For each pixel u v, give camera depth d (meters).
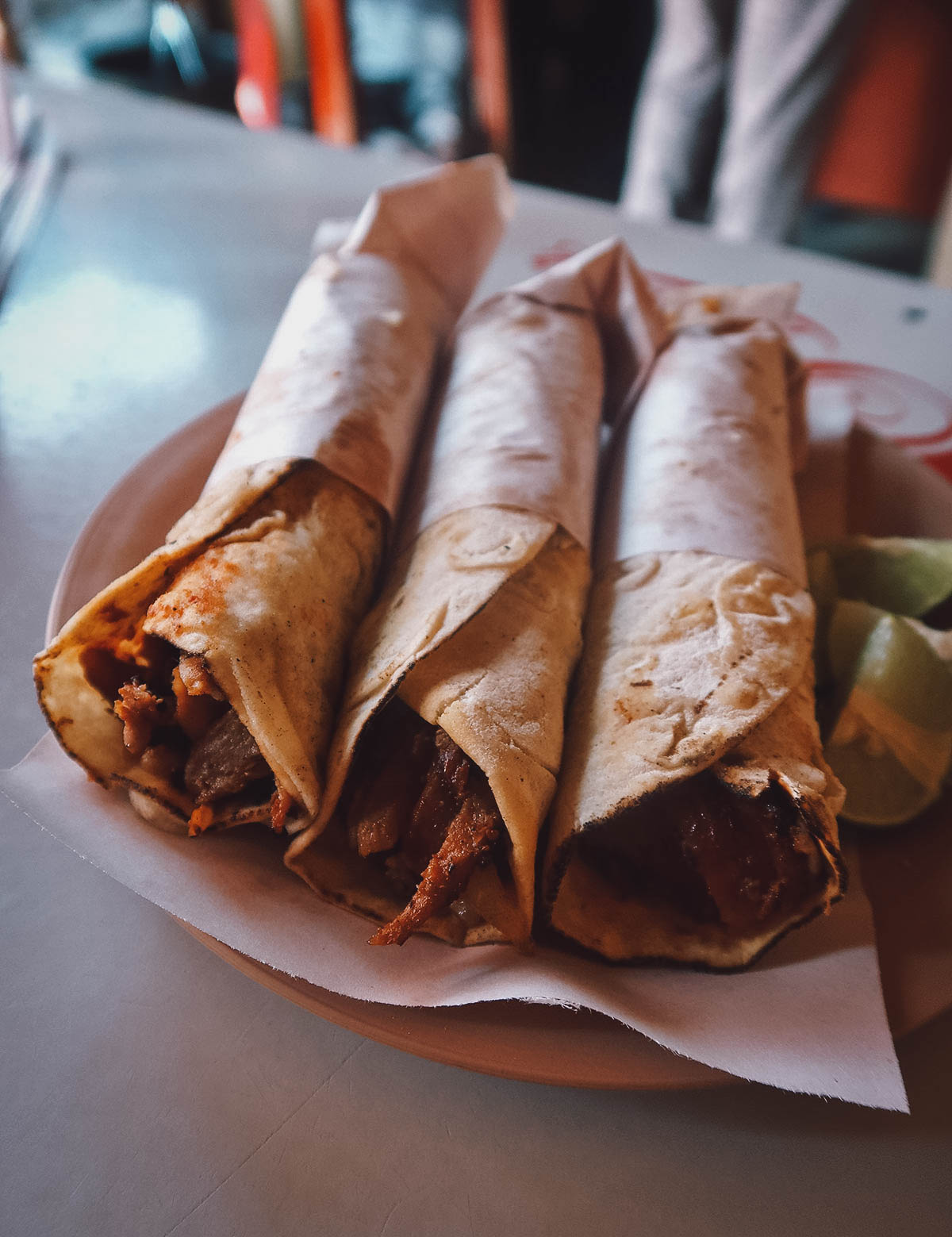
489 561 0.23
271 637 0.21
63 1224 0.17
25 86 0.56
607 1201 0.18
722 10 0.66
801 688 0.23
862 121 0.71
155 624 0.21
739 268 0.45
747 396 0.30
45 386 0.36
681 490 0.26
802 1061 0.19
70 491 0.32
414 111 0.86
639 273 0.32
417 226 0.32
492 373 0.29
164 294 0.41
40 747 0.22
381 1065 0.20
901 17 0.65
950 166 0.70
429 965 0.20
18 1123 0.18
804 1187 0.18
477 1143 0.19
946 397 0.39
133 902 0.22
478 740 0.21
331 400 0.26
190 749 0.22
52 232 0.44
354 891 0.21
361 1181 0.18
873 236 0.81
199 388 0.37
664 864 0.21
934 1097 0.20
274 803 0.21
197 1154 0.18
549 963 0.20
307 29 0.78
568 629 0.24
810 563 0.27
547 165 0.90
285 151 0.53
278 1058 0.20
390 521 0.26
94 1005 0.20
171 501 0.27
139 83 0.83
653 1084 0.18
